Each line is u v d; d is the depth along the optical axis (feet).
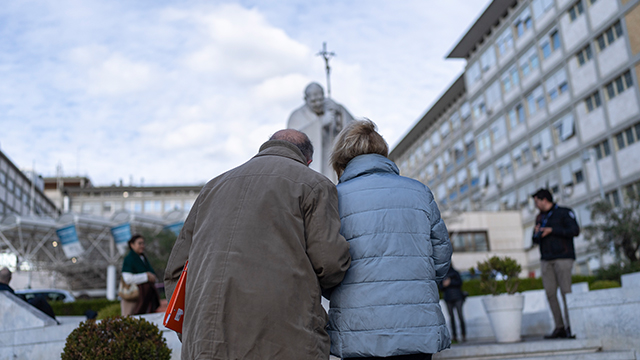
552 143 133.59
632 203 76.43
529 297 38.52
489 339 35.73
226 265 8.30
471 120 177.58
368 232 9.46
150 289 25.40
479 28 166.40
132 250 26.12
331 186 9.23
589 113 120.06
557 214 23.24
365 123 11.14
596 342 19.99
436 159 207.72
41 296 28.45
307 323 8.22
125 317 18.34
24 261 127.75
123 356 17.16
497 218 152.66
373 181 10.02
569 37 126.52
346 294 9.32
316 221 8.78
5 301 22.90
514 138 151.23
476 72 171.53
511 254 150.82
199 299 8.29
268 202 8.71
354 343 9.04
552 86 133.90
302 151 10.50
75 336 17.65
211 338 7.94
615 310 19.79
